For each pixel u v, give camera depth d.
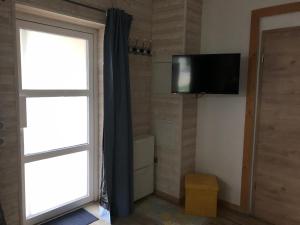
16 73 1.97
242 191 2.78
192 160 3.14
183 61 2.72
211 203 2.71
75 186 2.82
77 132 2.76
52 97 2.50
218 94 2.75
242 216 2.74
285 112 2.44
